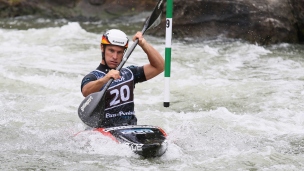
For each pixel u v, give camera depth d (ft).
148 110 96.27
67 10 214.07
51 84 111.24
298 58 142.41
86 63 130.41
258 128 86.22
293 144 78.74
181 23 163.12
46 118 89.92
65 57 136.15
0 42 153.48
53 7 213.87
